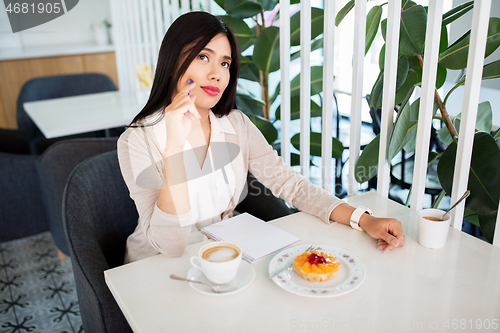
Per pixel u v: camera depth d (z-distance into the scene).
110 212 1.36
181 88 1.14
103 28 4.48
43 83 3.19
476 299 0.78
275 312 0.75
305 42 1.38
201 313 0.75
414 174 1.21
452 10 1.22
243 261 0.91
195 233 1.19
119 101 2.82
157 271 0.90
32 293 2.08
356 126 1.34
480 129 1.60
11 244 2.58
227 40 1.15
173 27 1.10
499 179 1.08
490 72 1.21
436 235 0.94
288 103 1.54
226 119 1.33
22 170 2.15
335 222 1.12
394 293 0.80
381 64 1.38
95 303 1.05
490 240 1.18
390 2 1.11
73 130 2.23
